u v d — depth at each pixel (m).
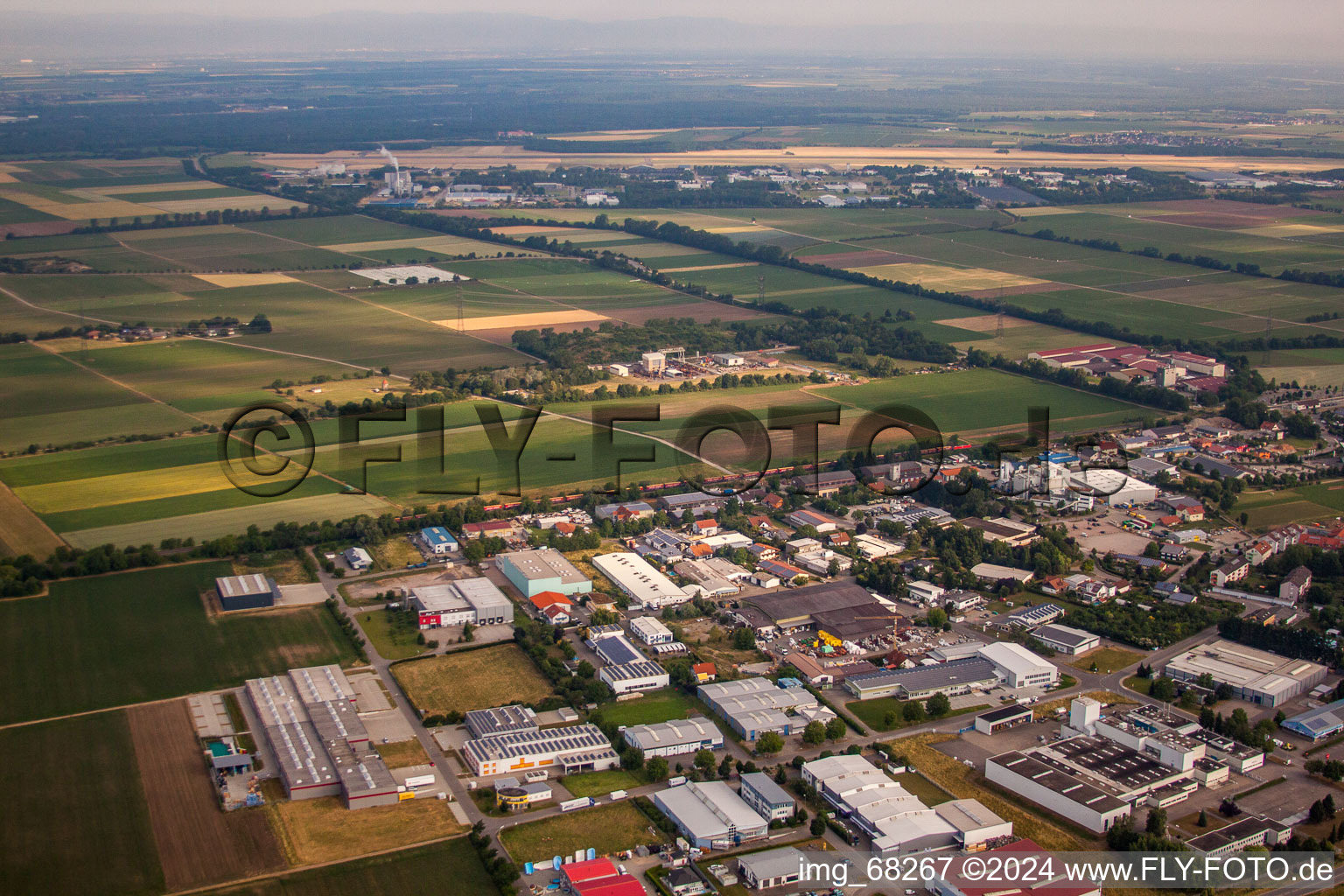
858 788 185.50
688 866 169.12
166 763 189.75
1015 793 188.75
